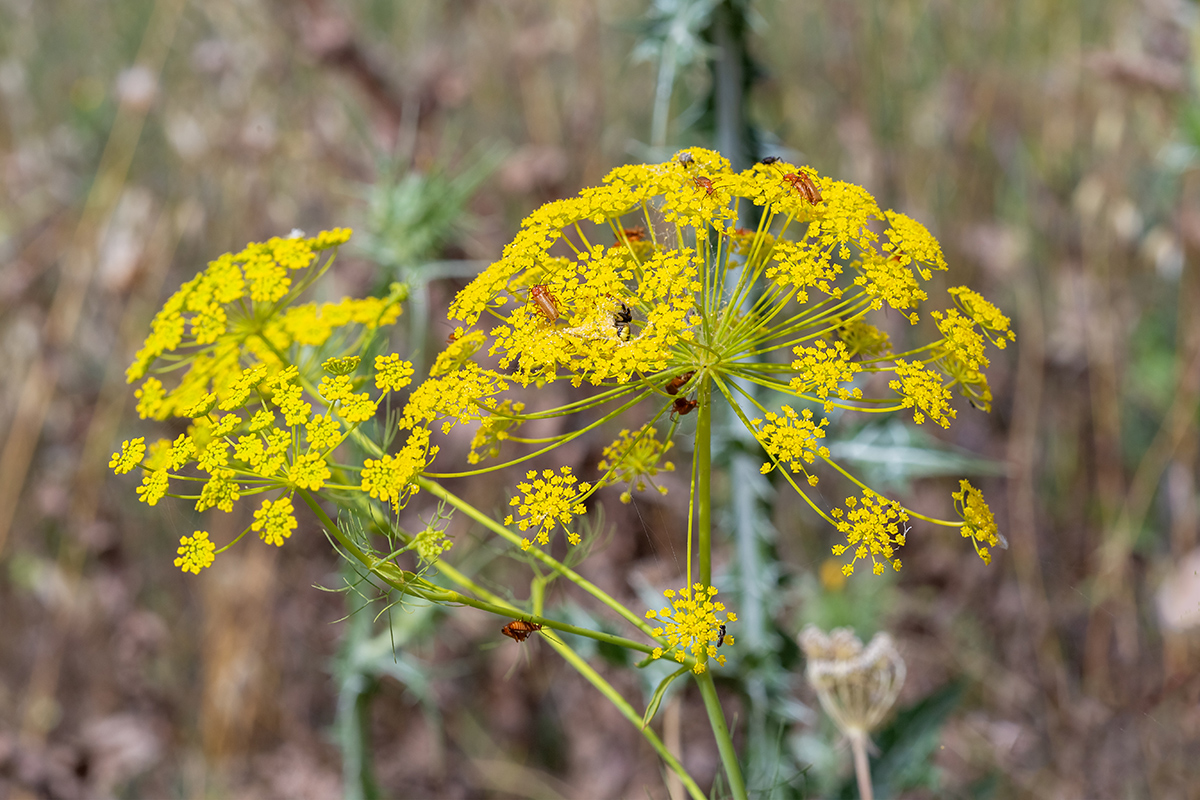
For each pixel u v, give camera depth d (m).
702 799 0.56
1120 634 1.02
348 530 0.56
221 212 1.11
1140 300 1.23
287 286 0.56
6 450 1.08
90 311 1.18
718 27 0.76
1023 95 1.19
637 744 0.99
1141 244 1.19
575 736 1.04
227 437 0.56
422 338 0.78
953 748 0.94
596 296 0.54
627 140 1.19
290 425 0.54
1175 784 0.92
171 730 1.07
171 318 0.55
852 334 0.56
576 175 1.15
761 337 0.54
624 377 0.53
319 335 0.56
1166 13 1.09
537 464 0.99
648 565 0.94
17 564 1.12
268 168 1.09
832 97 1.18
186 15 1.21
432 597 0.54
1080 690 1.00
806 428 0.53
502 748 1.04
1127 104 1.14
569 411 0.54
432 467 1.00
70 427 1.14
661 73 0.75
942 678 0.99
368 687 0.77
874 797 0.71
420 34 1.25
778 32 1.19
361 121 0.96
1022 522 1.05
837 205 0.54
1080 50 1.16
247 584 1.04
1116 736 0.95
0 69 1.29
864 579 0.97
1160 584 1.05
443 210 0.81
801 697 0.90
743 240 0.56
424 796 1.01
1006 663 1.01
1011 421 1.09
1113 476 1.11
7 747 1.00
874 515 0.52
